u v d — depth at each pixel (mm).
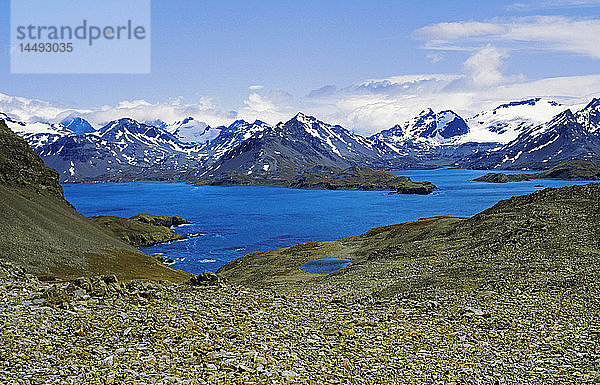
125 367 20469
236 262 123375
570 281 42500
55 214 125375
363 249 112438
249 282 90125
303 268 97938
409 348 26562
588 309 33781
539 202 94188
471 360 25094
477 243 75062
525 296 39125
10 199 106625
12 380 17906
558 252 58344
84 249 99062
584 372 23031
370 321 31562
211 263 157125
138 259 109062
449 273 56875
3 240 82000
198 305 31078
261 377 20500
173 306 30219
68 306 27953
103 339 23656
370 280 61750
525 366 24250
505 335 29344
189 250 181875
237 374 20641
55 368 19656
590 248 57906
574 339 27844
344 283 62031
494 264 58031
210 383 19516
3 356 19953
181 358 22000
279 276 91750
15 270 40000
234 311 30641
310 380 20781
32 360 20078
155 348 22922
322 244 129875
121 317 26891
